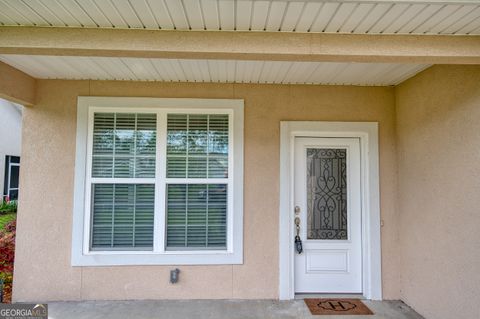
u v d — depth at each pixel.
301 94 3.57
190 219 3.50
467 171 2.46
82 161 3.41
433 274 2.86
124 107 3.48
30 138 3.39
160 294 3.37
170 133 3.54
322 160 3.67
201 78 3.38
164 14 1.89
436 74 2.85
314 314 3.06
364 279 3.52
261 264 3.45
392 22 1.98
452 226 2.62
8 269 4.05
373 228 3.49
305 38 2.12
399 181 3.50
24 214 3.35
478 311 2.33
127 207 3.47
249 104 3.55
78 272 3.33
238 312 3.09
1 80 2.89
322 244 3.60
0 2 1.76
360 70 3.07
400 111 3.49
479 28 2.05
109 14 1.90
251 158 3.52
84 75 3.31
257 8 1.82
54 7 1.82
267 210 3.48
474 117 2.40
